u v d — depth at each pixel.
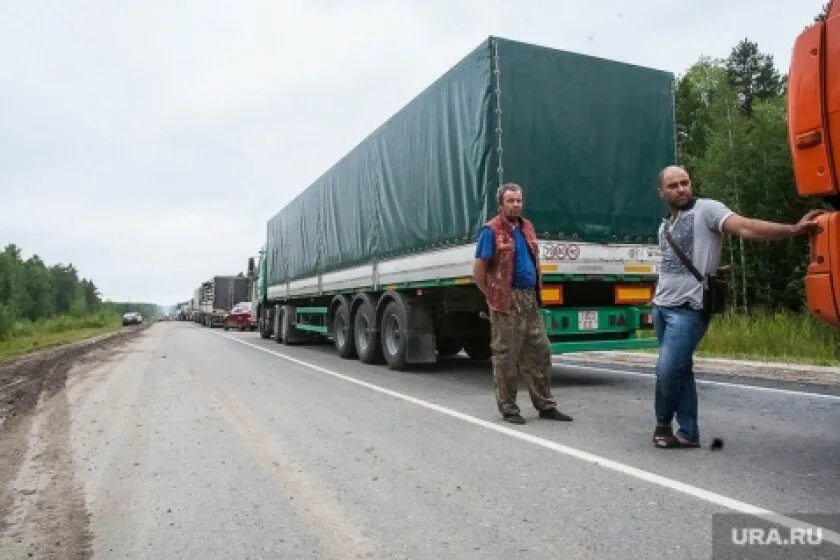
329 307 13.98
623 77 8.57
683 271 4.48
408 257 9.88
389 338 10.64
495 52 7.75
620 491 3.73
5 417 7.18
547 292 7.84
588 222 8.12
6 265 103.38
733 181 26.38
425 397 7.41
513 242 5.87
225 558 2.99
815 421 5.64
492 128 7.70
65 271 156.38
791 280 24.38
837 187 3.30
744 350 12.41
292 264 17.70
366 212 11.61
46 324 45.06
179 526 3.42
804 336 12.23
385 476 4.20
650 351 13.09
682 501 3.53
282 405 7.05
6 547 3.21
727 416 5.87
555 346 7.88
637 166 8.55
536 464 4.37
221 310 43.94
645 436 5.16
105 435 5.77
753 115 27.98
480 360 12.16
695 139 35.91
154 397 7.91
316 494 3.88
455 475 4.17
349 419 6.15
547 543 3.02
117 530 3.40
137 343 21.56
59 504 3.85
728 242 25.67
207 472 4.42
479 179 7.90
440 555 2.93
